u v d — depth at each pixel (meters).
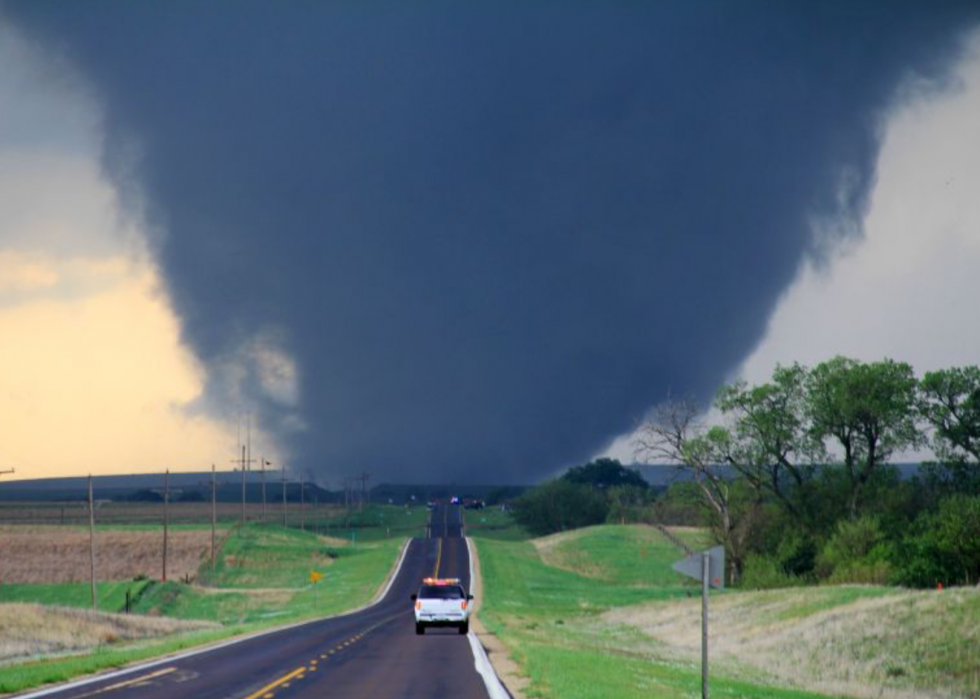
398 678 56.66
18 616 115.25
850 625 124.62
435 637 96.19
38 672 59.97
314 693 49.41
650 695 50.28
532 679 54.84
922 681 99.69
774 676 98.00
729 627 142.25
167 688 52.62
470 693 49.22
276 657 72.69
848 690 91.12
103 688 53.03
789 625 133.25
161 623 135.38
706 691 43.34
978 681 96.81
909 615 121.00
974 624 111.31
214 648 83.12
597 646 101.31
